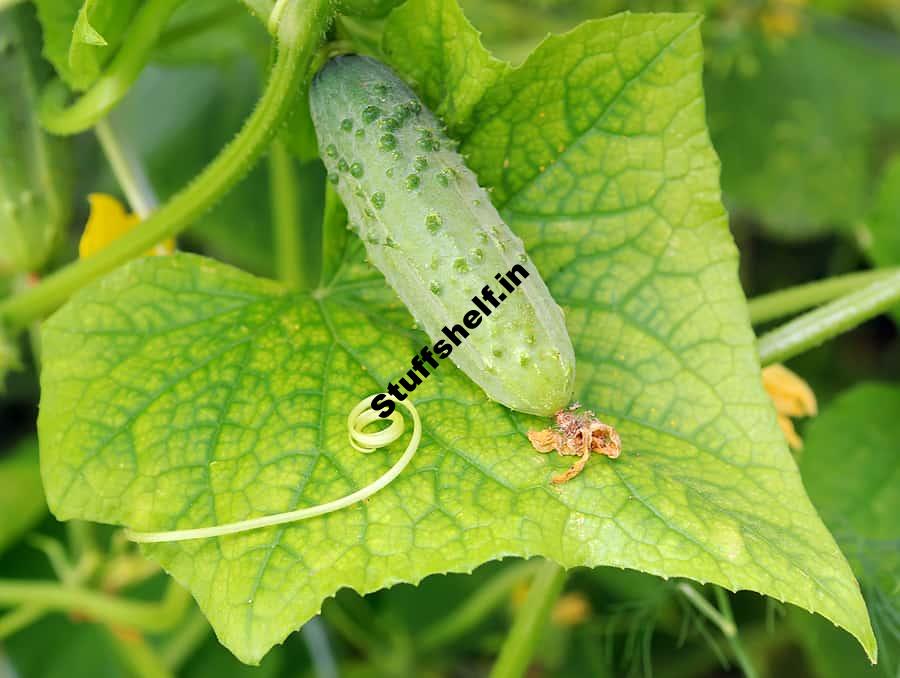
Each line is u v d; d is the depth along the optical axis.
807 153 0.72
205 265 0.37
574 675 0.59
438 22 0.35
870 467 0.49
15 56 0.42
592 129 0.36
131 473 0.33
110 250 0.39
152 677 0.51
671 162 0.36
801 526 0.32
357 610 0.60
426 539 0.31
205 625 0.56
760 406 0.34
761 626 0.60
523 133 0.36
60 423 0.34
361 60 0.35
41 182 0.43
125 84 0.39
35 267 0.44
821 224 0.71
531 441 0.33
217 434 0.34
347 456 0.33
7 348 0.40
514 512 0.31
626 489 0.32
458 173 0.33
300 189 0.65
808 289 0.45
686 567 0.30
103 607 0.48
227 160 0.37
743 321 0.35
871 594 0.43
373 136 0.33
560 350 0.32
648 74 0.35
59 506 0.33
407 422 0.34
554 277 0.36
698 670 0.61
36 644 0.57
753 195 0.71
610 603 0.59
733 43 0.71
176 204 0.38
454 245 0.32
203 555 0.32
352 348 0.36
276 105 0.35
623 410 0.35
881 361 0.70
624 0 0.68
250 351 0.35
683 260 0.36
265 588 0.31
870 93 0.74
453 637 0.58
